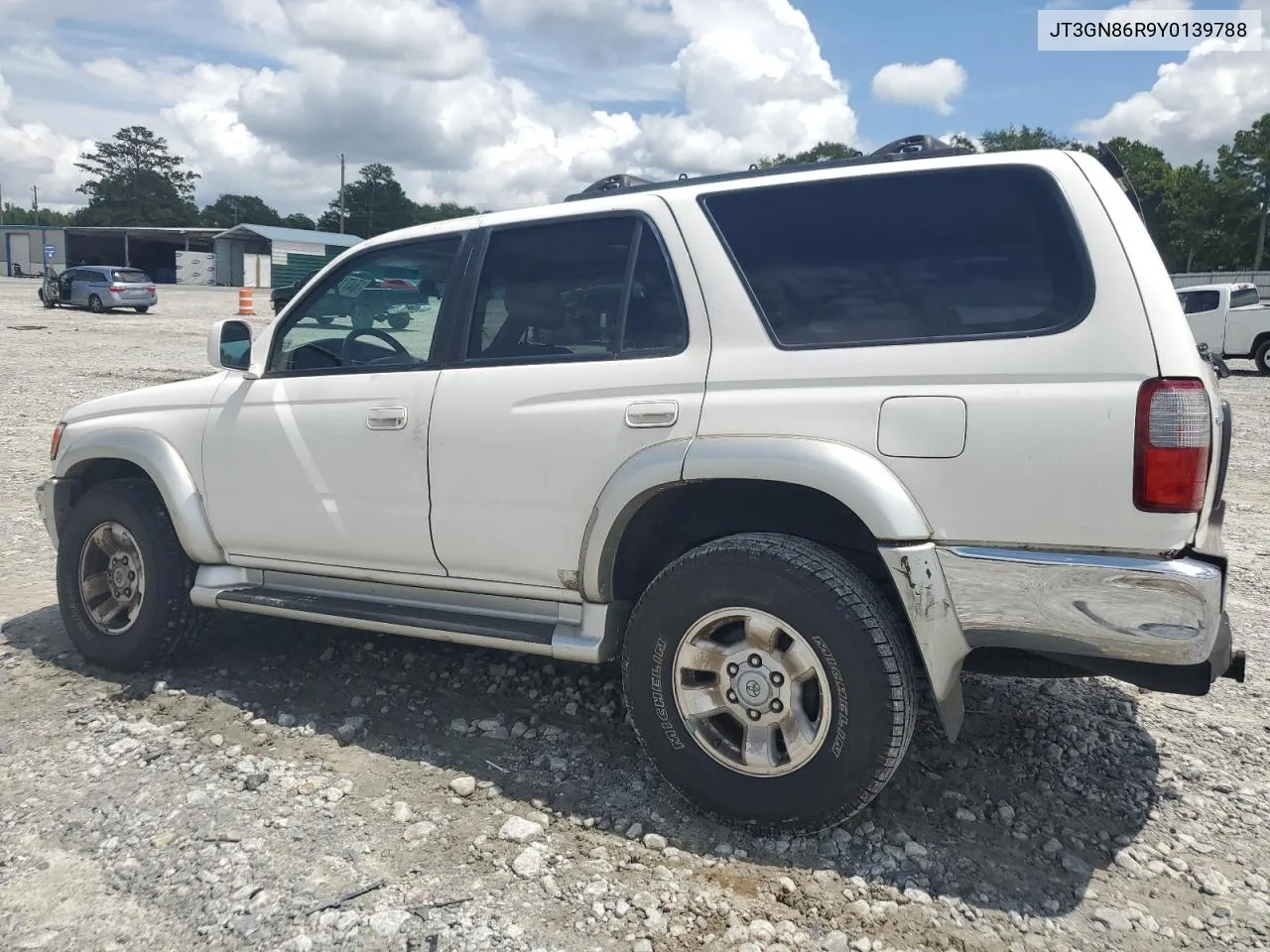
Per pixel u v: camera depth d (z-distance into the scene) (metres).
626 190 3.44
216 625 4.89
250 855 2.90
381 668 4.37
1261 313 20.27
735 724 3.07
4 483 8.26
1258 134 62.56
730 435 2.95
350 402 3.71
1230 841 3.05
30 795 3.26
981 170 2.85
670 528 3.40
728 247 3.12
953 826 3.09
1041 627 2.66
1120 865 2.91
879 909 2.67
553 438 3.25
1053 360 2.62
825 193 3.04
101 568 4.40
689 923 2.61
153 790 3.28
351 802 3.22
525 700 4.04
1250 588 5.81
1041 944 2.55
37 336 23.08
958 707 2.88
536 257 3.47
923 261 2.86
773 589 2.87
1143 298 2.58
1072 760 3.53
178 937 2.55
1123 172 3.07
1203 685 2.64
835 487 2.78
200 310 35.72
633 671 3.13
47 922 2.62
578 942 2.53
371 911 2.64
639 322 3.22
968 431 2.67
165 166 118.06
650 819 3.12
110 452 4.31
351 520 3.71
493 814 3.15
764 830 2.99
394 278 3.77
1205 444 2.51
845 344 2.89
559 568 3.31
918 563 2.72
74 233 65.81
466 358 3.53
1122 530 2.55
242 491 3.98
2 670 4.34
